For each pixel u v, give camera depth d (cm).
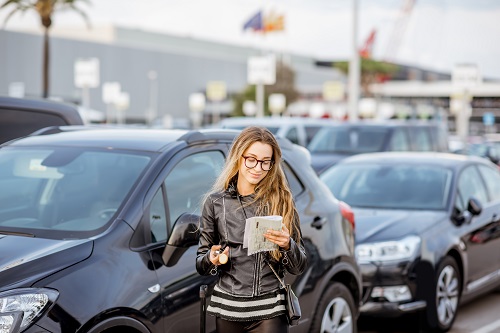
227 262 462
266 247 442
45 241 503
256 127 465
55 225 538
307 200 672
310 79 9769
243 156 460
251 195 464
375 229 902
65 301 460
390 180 1030
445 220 941
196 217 518
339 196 1024
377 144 1872
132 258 509
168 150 582
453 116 9725
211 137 620
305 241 645
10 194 574
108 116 6806
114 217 525
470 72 2573
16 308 444
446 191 988
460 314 983
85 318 464
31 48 6009
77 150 600
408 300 873
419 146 1975
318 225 665
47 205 558
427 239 895
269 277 462
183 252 524
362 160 1101
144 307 501
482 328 910
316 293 654
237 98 7688
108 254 499
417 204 981
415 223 917
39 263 471
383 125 1933
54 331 450
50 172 584
